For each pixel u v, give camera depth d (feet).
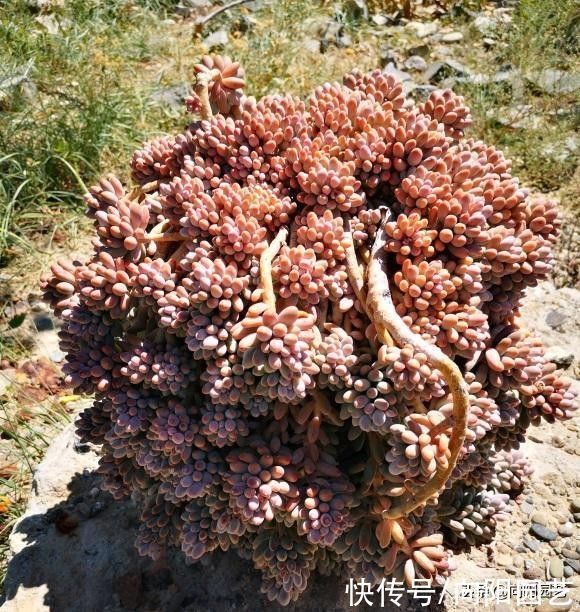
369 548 5.81
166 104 15.30
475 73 16.33
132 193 6.79
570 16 17.17
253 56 16.47
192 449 5.64
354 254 5.57
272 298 5.24
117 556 7.09
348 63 17.03
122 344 5.89
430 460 4.90
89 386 5.83
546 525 7.63
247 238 5.45
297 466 5.58
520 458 7.73
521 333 5.89
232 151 6.13
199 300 5.22
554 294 10.24
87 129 13.56
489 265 5.62
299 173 5.81
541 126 14.89
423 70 16.99
